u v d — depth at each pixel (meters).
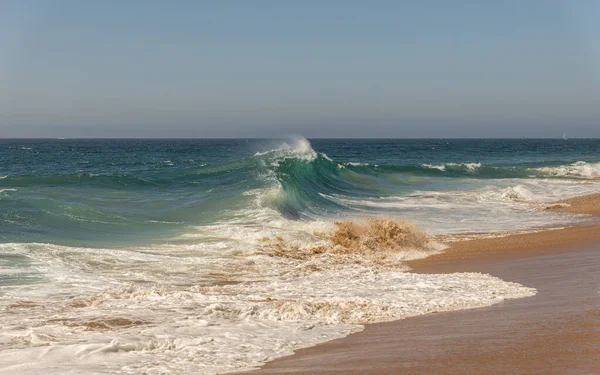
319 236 17.31
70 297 10.12
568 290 10.45
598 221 22.80
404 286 11.25
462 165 49.88
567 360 6.23
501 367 6.08
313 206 24.72
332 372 6.09
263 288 11.16
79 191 23.70
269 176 27.31
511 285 11.12
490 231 20.27
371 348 7.05
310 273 13.04
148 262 13.31
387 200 28.52
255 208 20.41
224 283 11.88
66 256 13.05
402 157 83.94
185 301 9.83
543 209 26.64
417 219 22.91
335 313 8.87
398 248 16.19
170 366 6.32
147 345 7.09
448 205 27.33
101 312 9.05
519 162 67.56
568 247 16.30
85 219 17.95
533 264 13.77
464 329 7.87
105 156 78.06
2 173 44.56
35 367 6.23
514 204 28.42
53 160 65.81
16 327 8.18
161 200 22.55
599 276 11.79
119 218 18.69
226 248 15.34
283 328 8.10
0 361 6.45
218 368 6.27
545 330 7.55
